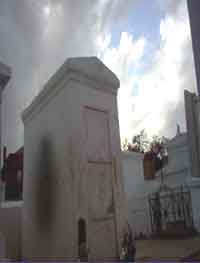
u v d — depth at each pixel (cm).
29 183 955
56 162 764
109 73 841
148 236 1340
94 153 725
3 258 508
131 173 1662
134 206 1455
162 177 1591
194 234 1229
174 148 1695
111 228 697
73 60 756
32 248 848
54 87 819
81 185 667
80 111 725
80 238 629
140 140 3119
